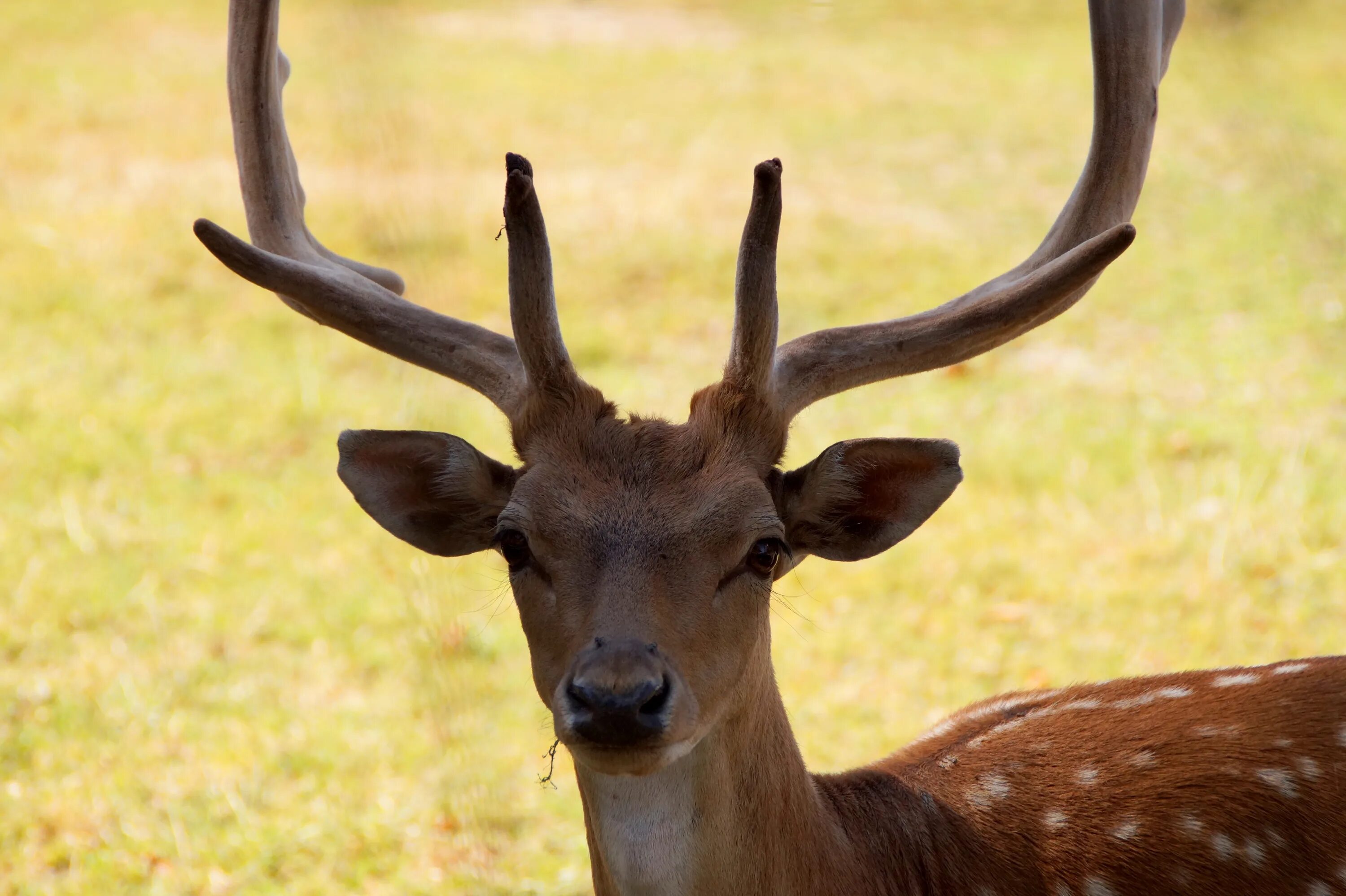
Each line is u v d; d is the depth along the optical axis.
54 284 30.03
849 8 53.00
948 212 34.06
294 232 11.27
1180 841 9.87
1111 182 10.62
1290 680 10.66
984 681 16.83
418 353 9.98
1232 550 18.98
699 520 8.68
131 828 14.69
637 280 30.16
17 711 16.62
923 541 20.06
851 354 9.72
